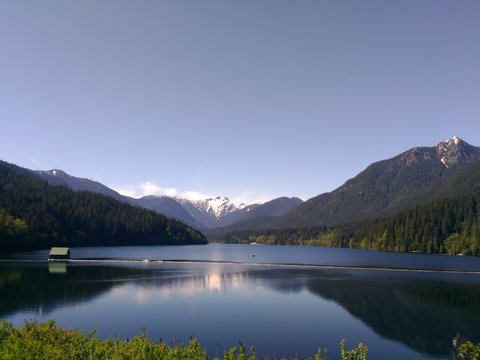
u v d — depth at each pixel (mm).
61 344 24938
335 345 47469
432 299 75875
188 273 114875
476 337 51406
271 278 106375
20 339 24391
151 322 55438
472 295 80562
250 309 64750
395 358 43812
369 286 92188
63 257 150250
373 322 57875
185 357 23203
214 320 57250
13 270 109500
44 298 70438
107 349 23719
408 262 167500
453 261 172500
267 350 45062
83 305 65375
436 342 49406
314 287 89688
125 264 139375
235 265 148500
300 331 52719
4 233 174250
